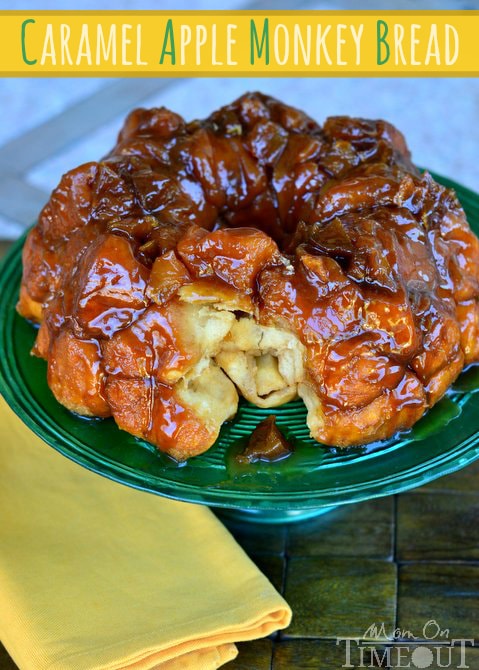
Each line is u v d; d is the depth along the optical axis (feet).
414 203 2.02
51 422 2.00
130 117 2.24
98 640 1.78
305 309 1.87
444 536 2.08
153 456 1.94
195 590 1.89
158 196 2.04
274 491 1.87
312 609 1.96
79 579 1.90
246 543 2.09
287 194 2.12
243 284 1.89
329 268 1.86
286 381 2.01
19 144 4.22
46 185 3.94
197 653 1.84
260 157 2.15
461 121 4.48
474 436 1.95
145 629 1.81
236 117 2.23
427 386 1.98
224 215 2.14
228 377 2.02
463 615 1.95
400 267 1.93
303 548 2.07
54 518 2.01
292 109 2.25
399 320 1.87
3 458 2.12
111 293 1.89
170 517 2.02
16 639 1.80
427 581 2.00
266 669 1.88
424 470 1.89
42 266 2.11
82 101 4.50
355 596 1.98
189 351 1.90
